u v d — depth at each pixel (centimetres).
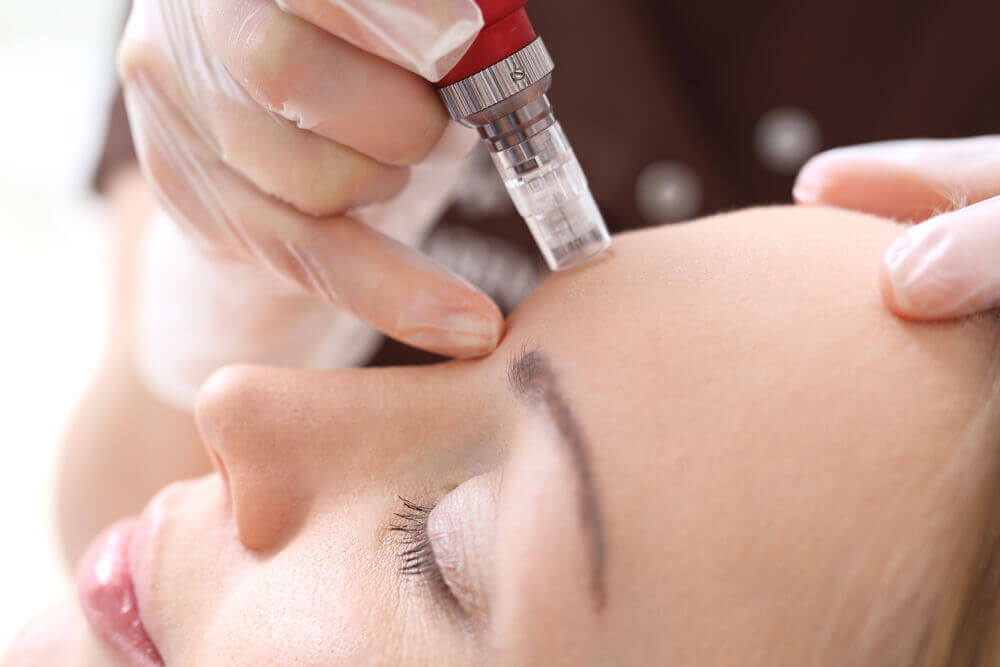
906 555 41
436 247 104
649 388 44
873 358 43
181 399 100
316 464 53
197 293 90
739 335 45
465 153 60
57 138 172
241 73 50
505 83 47
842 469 41
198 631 53
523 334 50
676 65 101
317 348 94
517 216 101
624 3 99
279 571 51
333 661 47
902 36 97
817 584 41
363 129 51
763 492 41
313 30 48
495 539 44
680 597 41
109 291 115
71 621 60
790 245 49
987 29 94
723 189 101
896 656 41
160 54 58
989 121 98
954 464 41
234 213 60
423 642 46
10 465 157
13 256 171
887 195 60
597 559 42
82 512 109
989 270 43
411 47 45
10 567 148
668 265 50
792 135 102
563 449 44
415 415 53
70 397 164
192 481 63
